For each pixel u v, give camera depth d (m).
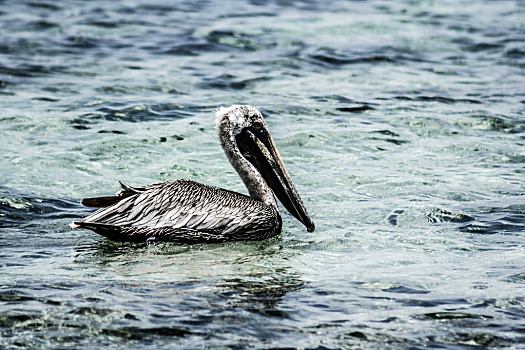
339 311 8.54
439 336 7.87
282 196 12.58
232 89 21.14
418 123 18.25
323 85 21.81
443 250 10.92
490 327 8.11
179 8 32.09
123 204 11.16
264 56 24.94
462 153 16.16
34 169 14.66
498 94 20.92
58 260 10.45
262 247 11.33
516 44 26.84
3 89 20.25
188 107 19.25
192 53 25.16
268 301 8.82
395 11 32.53
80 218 12.55
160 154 15.86
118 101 19.47
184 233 11.30
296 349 7.50
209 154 15.98
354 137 17.17
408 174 14.83
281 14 31.47
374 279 9.67
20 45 25.03
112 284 9.37
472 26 29.72
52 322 8.04
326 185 14.27
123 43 26.14
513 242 11.21
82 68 22.81
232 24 29.23
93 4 32.03
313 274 9.92
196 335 7.79
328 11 32.31
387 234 11.75
